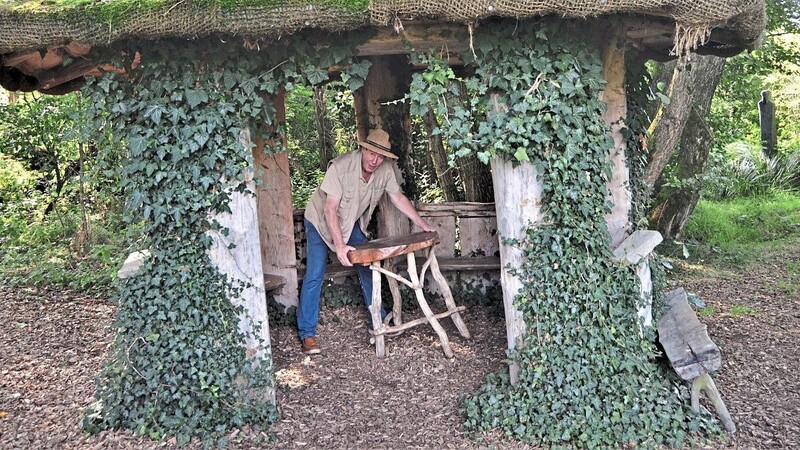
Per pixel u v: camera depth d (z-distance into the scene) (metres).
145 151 4.01
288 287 6.02
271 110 4.17
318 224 5.45
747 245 10.18
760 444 3.93
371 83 6.55
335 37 3.90
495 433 4.07
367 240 5.74
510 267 4.19
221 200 4.08
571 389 4.04
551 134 4.00
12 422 4.29
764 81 14.35
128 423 4.14
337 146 10.19
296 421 4.30
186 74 3.96
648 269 4.59
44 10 3.55
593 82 4.05
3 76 4.36
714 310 6.88
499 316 6.13
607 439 3.89
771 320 6.54
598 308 4.11
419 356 5.31
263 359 4.28
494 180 4.25
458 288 6.46
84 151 8.82
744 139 14.91
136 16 3.53
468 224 6.42
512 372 4.31
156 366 4.11
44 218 9.72
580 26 4.00
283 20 3.54
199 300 4.10
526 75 3.90
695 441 3.91
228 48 3.91
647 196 5.45
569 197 4.04
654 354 4.26
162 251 4.10
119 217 8.62
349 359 5.31
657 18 3.96
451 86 4.02
